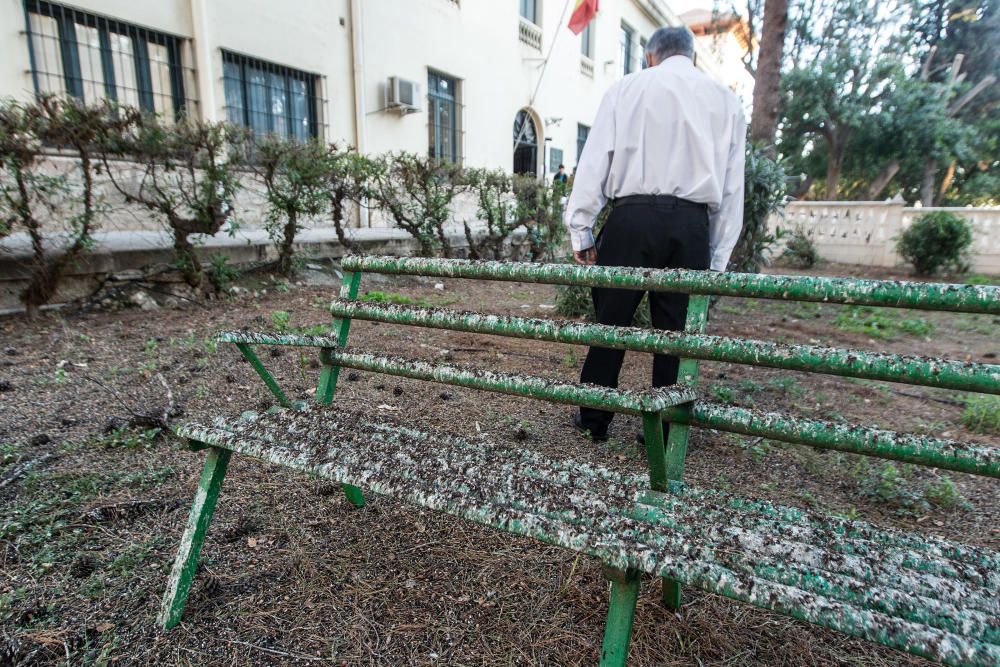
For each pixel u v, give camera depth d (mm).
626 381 3719
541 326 1553
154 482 2174
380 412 3008
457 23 10508
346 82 8422
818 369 1288
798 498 2303
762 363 1339
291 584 1675
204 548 1798
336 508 2070
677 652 1485
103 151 4480
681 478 1573
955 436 3012
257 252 6344
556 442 2738
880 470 2580
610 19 16516
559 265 1560
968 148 19969
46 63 5422
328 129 8203
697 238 2520
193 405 2902
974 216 11531
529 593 1679
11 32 5148
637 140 2492
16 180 4168
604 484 1459
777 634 1565
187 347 3811
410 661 1417
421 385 3480
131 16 5918
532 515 1139
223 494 2109
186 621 1510
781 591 914
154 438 2527
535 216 8891
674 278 1442
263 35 7172
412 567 1773
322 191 6180
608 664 1039
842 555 1130
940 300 1165
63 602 1554
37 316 4402
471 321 1641
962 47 22578
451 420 2949
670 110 2432
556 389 1439
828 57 19391
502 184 8406
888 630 838
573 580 1739
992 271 11391
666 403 1300
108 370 3346
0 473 2166
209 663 1386
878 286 1226
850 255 12672
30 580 1630
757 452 2699
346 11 8273
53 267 4469
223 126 5230
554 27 13797
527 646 1479
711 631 1562
